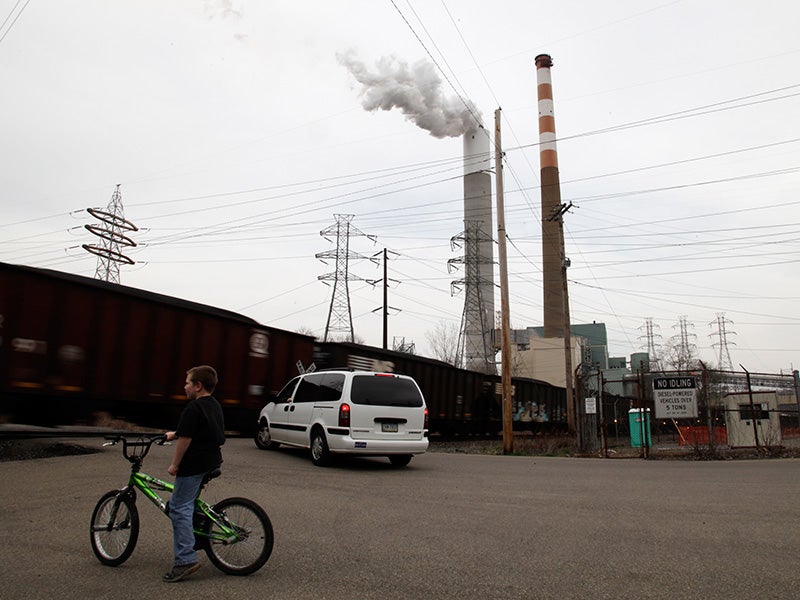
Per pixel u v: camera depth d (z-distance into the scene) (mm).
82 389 12969
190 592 4379
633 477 11242
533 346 70188
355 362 21281
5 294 11633
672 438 26594
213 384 4984
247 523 4852
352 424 11227
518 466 13305
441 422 25594
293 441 12617
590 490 9453
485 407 28797
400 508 7617
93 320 13273
